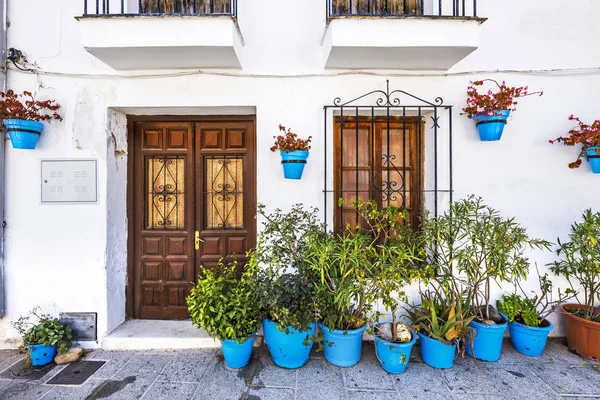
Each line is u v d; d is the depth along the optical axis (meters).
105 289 2.94
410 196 3.18
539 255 2.99
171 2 3.08
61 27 2.91
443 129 2.99
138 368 2.59
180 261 3.29
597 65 2.96
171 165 3.29
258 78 2.95
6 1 2.89
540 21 2.97
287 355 2.50
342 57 2.73
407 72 2.99
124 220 3.23
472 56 2.98
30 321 2.91
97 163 2.93
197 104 2.94
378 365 2.58
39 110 2.88
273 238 2.81
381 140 3.19
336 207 3.13
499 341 2.60
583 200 2.97
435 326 2.51
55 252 2.92
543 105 2.97
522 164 2.98
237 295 2.47
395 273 2.33
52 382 2.40
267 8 2.96
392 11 3.11
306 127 2.97
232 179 3.28
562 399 2.19
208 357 2.74
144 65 2.84
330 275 2.49
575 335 2.71
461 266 2.65
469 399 2.19
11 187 2.91
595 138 2.71
